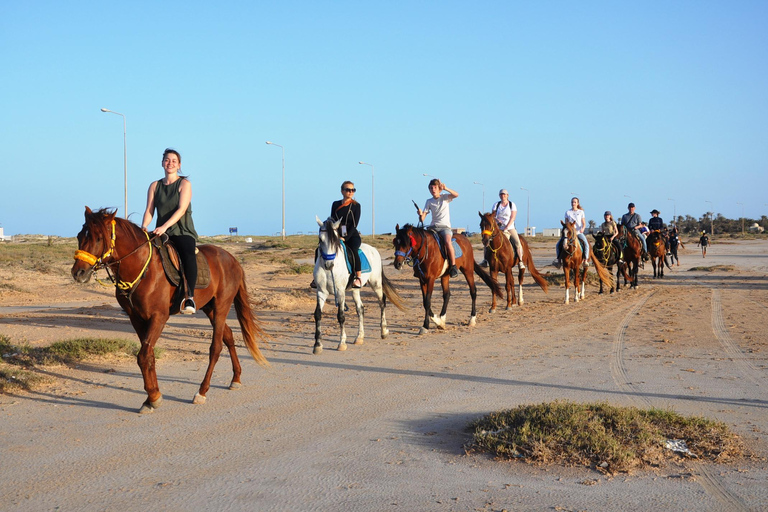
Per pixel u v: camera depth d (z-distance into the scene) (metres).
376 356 10.48
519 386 8.16
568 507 4.39
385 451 5.64
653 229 29.56
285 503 4.51
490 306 17.89
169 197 7.45
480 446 5.59
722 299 18.66
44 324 12.80
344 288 10.96
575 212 19.52
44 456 5.55
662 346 11.09
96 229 6.47
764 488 4.70
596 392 7.74
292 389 8.14
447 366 9.59
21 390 7.87
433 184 13.48
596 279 25.27
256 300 18.73
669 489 4.69
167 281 7.11
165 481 4.96
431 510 4.36
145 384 7.04
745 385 8.06
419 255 12.61
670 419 6.02
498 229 16.48
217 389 8.17
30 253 39.59
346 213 11.35
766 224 136.50
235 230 100.38
